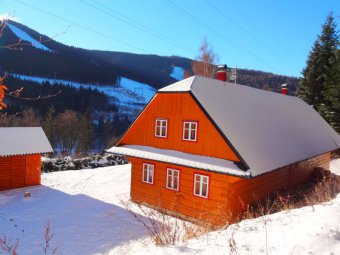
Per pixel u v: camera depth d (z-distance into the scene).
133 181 17.38
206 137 14.20
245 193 14.00
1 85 3.73
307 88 34.72
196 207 14.35
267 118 18.12
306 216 5.92
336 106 30.20
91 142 57.47
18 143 20.14
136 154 16.33
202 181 14.23
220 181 13.45
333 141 23.95
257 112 17.88
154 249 5.96
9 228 12.59
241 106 17.08
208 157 14.02
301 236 5.02
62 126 57.25
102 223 13.14
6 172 19.56
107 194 18.86
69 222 13.32
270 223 6.21
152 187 16.39
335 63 31.39
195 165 13.67
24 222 13.45
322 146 21.03
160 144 16.25
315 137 21.52
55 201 17.02
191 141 14.80
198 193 14.41
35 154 20.77
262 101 20.00
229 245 4.98
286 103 23.33
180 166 14.91
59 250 10.48
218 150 13.73
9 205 16.56
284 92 27.73
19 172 20.20
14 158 19.86
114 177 23.17
